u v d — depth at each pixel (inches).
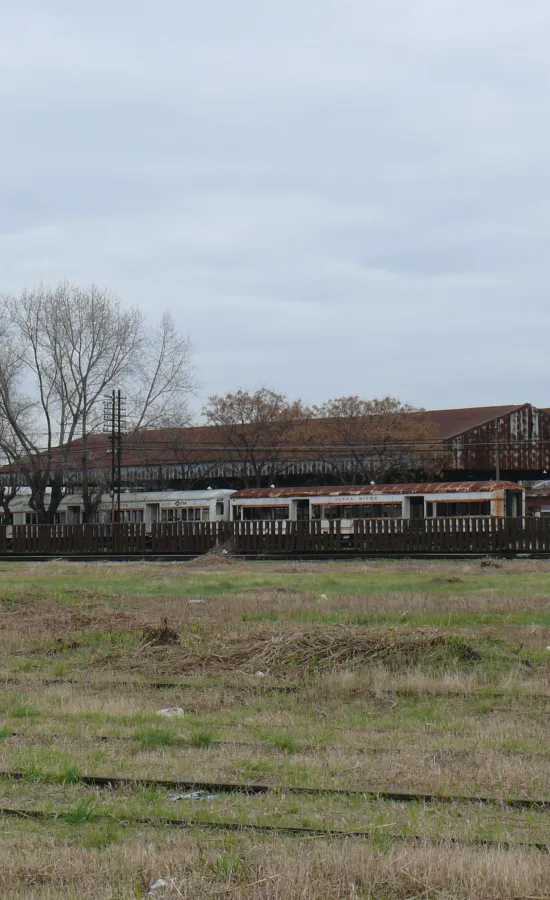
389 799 353.7
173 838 315.0
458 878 274.4
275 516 2269.9
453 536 1962.4
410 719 498.3
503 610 940.0
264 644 697.6
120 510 2464.3
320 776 382.9
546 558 1856.5
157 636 776.3
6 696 568.7
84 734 462.3
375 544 2017.7
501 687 575.8
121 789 369.4
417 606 965.2
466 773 382.3
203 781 375.2
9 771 392.5
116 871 284.5
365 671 622.8
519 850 293.3
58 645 773.9
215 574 1560.0
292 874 277.1
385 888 272.7
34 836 316.2
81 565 1878.7
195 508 2374.5
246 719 501.7
